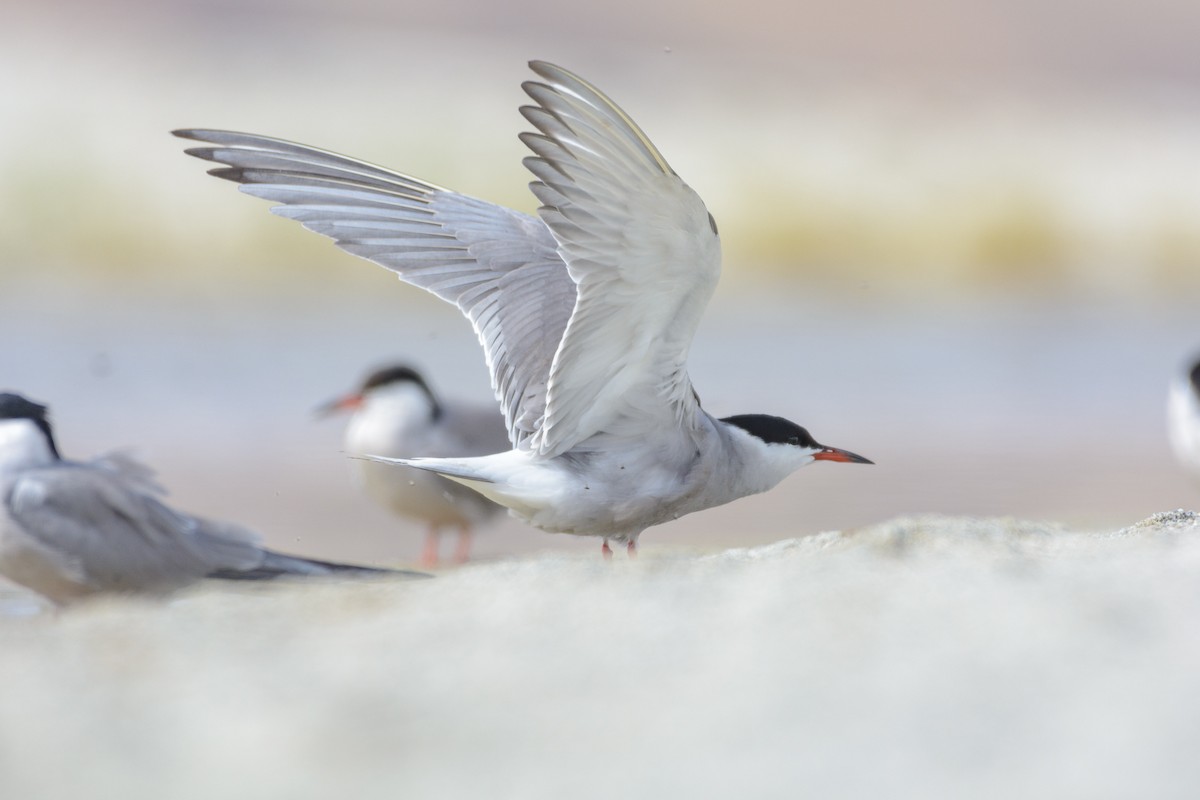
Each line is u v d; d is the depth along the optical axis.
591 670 5.26
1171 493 15.83
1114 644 5.14
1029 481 16.31
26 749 4.81
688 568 7.04
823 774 4.23
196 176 28.69
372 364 22.33
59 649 5.97
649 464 8.84
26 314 24.34
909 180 33.31
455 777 4.41
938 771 4.18
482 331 9.38
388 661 5.54
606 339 8.17
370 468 13.68
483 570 7.38
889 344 25.81
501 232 9.65
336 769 4.52
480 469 8.85
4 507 8.60
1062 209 33.41
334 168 9.79
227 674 5.50
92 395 19.73
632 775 4.34
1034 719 4.50
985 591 5.97
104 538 8.64
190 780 4.50
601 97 7.14
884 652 5.21
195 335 23.53
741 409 20.38
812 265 31.09
